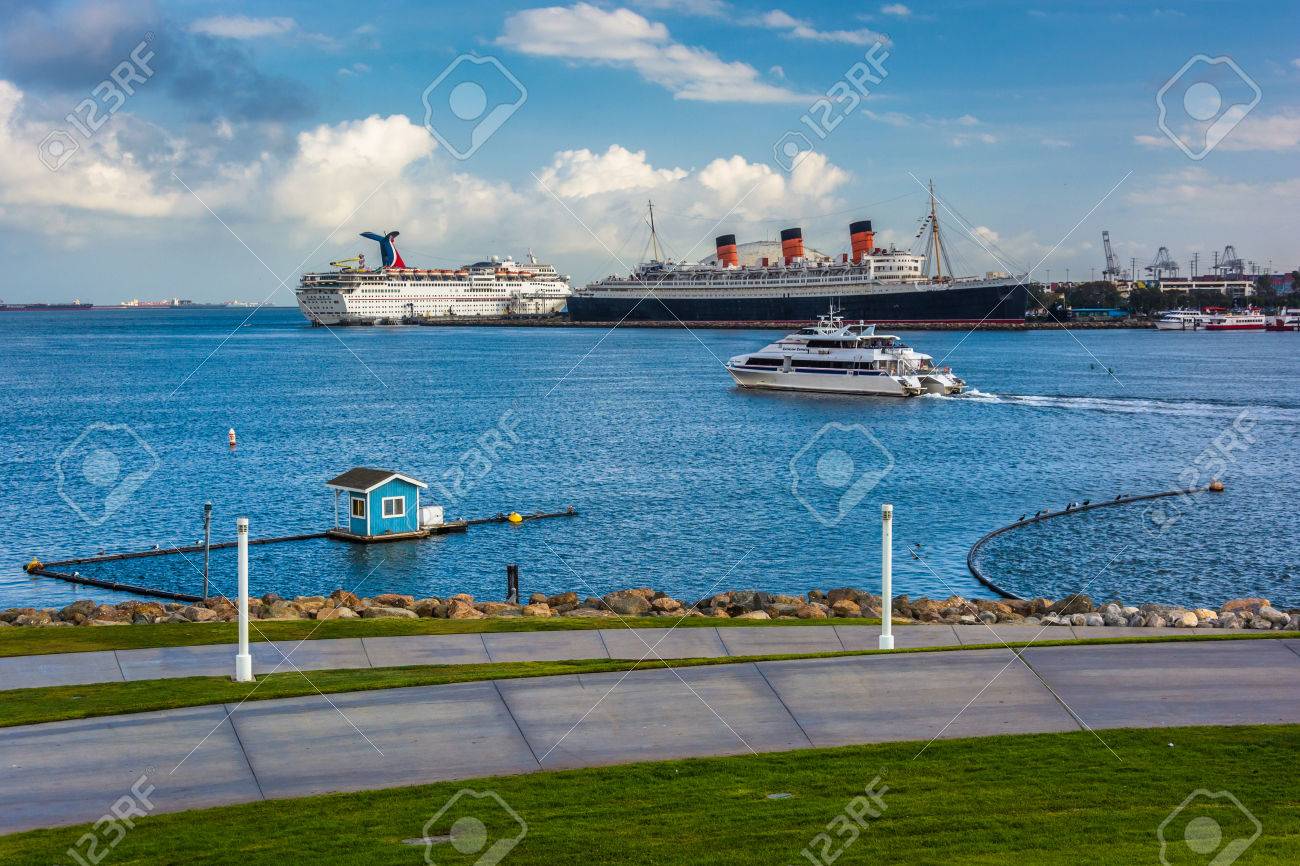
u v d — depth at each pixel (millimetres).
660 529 58906
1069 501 67125
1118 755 19094
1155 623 31344
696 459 84875
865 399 132000
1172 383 150250
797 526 59656
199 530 58906
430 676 23703
